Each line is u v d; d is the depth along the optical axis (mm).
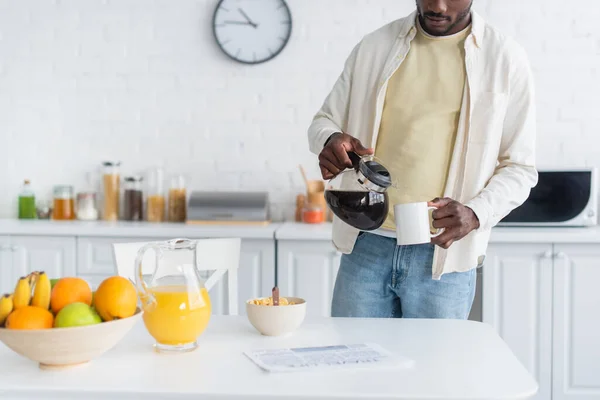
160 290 1258
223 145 3488
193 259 1290
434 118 1795
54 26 3508
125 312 1143
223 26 3434
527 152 1791
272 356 1218
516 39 3322
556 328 2891
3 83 3539
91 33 3500
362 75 1893
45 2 3500
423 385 1074
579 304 2883
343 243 1879
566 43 3307
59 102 3529
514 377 1118
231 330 1437
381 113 1849
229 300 1911
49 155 3543
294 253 3002
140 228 3053
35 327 1088
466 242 1769
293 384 1072
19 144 3549
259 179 3482
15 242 3088
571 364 2896
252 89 3461
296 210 3402
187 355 1242
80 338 1093
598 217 3293
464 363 1200
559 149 3328
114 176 3434
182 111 3494
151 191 3420
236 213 3199
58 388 1048
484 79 1774
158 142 3508
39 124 3539
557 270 2881
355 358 1206
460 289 1808
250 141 3477
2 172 3549
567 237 2836
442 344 1330
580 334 2887
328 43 3412
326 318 1563
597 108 3309
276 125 3463
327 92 3432
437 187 1791
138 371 1139
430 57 1826
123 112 3514
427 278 1795
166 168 3512
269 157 3475
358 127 1892
